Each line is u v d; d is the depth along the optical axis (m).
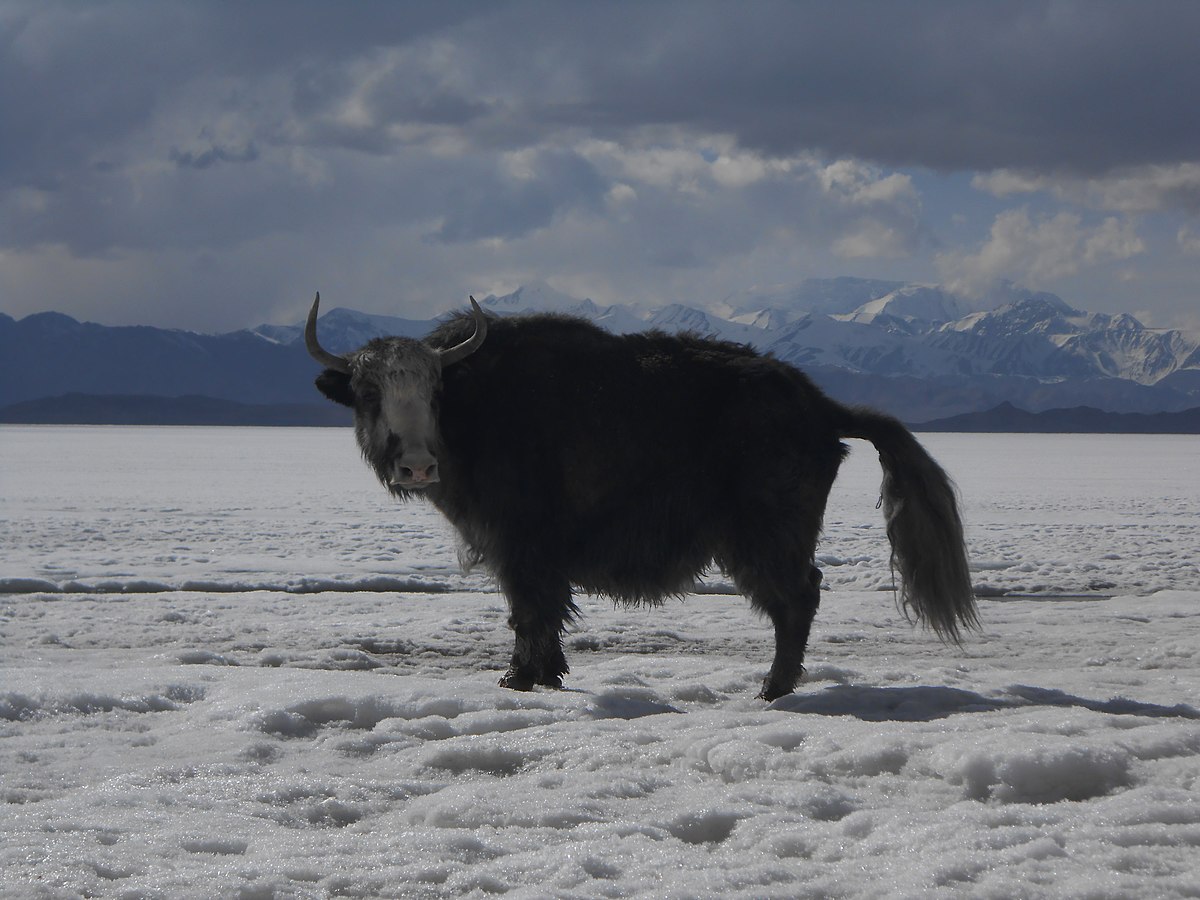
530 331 9.70
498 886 4.58
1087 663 11.27
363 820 5.63
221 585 17.86
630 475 9.41
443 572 20.30
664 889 4.46
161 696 8.30
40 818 5.32
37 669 9.30
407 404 9.00
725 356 9.74
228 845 5.09
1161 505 41.72
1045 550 24.66
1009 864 4.64
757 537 9.24
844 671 9.95
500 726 7.52
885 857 4.86
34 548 23.59
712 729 7.07
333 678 8.93
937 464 9.80
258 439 164.00
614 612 15.41
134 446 120.25
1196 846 4.83
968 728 6.98
